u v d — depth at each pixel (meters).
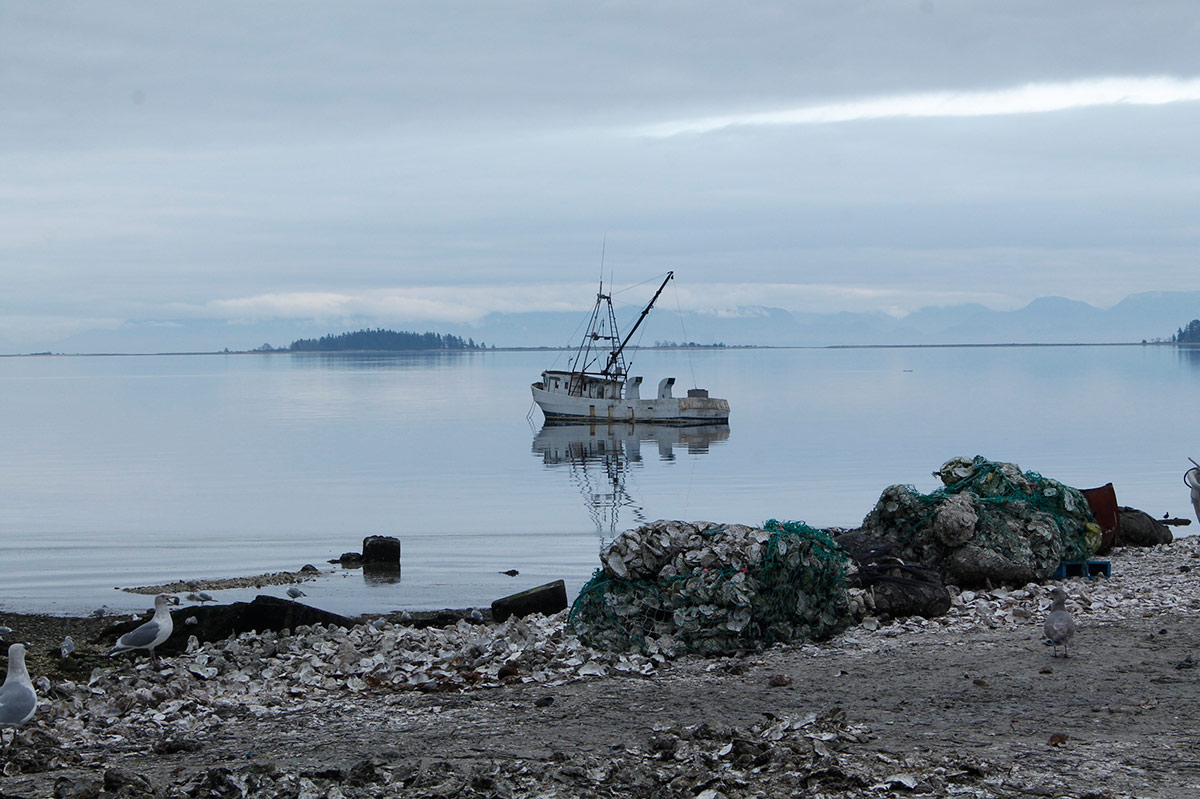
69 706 15.81
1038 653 17.28
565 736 13.54
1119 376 199.38
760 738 12.77
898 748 12.45
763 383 196.50
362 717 14.92
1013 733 12.99
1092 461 64.50
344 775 11.80
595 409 107.50
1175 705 14.00
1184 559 26.83
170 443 88.50
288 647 19.34
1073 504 25.22
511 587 29.97
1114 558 27.59
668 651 18.20
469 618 24.17
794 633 19.03
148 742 14.01
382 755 12.88
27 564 34.81
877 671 16.64
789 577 19.09
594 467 69.25
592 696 15.78
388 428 103.88
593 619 19.23
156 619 18.16
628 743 13.09
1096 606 21.03
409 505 50.88
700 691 15.86
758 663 17.64
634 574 19.20
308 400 154.50
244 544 39.28
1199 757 11.80
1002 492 25.06
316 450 81.88
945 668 16.59
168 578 32.12
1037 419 100.44
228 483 60.34
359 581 30.98
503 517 46.62
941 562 23.67
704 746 12.48
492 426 106.38
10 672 13.35
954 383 183.12
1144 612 20.22
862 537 24.42
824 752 11.90
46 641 21.83
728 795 10.85
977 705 14.38
